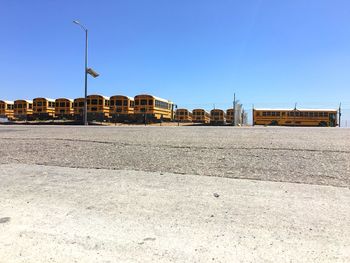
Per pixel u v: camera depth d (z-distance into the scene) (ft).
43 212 18.57
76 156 36.42
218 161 31.81
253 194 21.40
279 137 53.21
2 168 31.17
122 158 34.58
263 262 12.66
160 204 19.60
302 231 15.38
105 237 15.12
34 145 44.65
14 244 14.55
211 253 13.43
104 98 159.22
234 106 156.15
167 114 176.24
